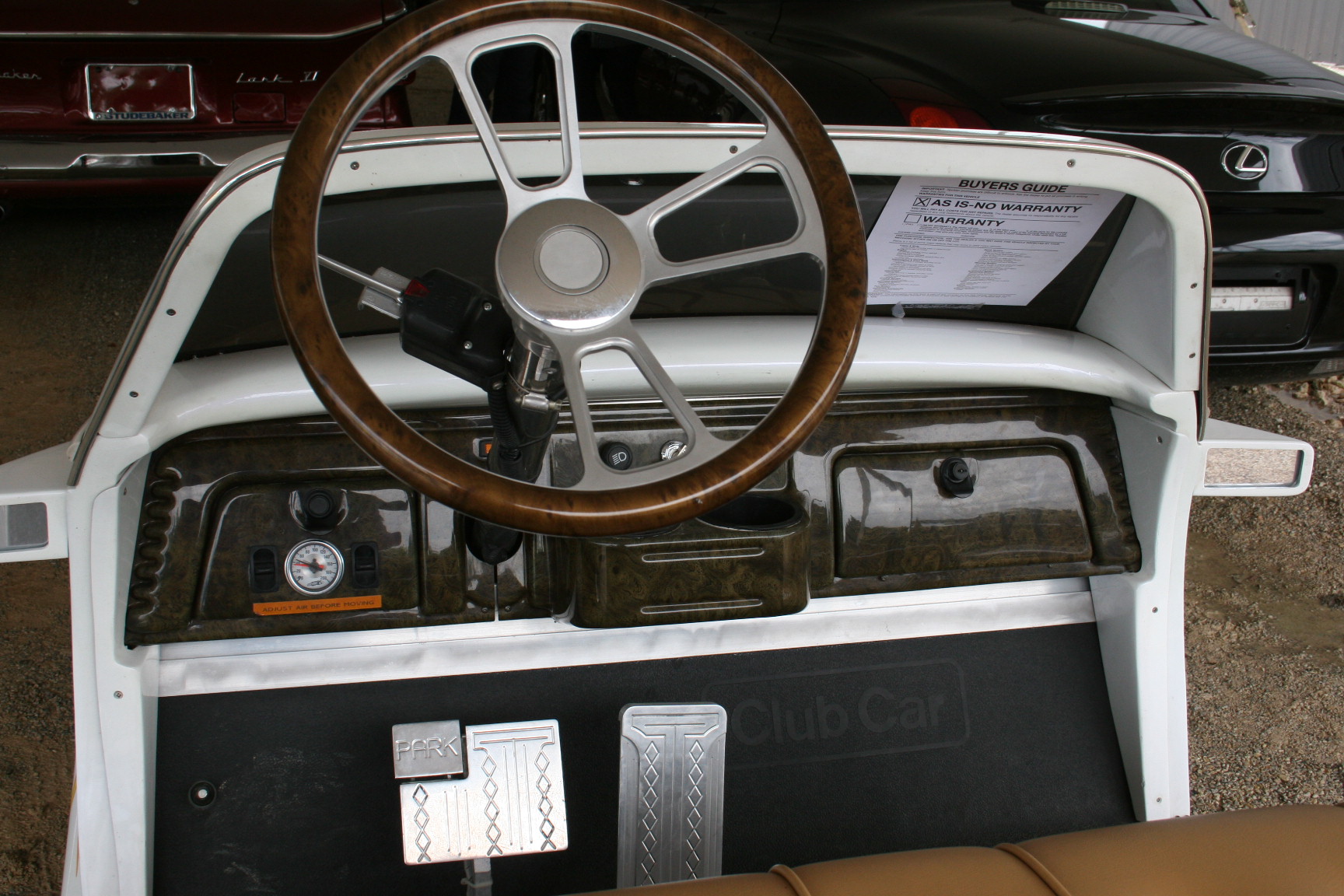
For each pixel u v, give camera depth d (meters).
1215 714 2.33
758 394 1.44
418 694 1.47
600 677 1.53
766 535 1.39
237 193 1.04
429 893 1.44
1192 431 1.48
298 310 0.85
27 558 1.26
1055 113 2.28
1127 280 1.42
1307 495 3.08
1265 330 2.46
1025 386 1.48
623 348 0.93
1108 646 1.65
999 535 1.56
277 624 1.38
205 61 2.79
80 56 2.70
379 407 0.85
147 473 1.33
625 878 1.45
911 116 2.37
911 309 1.55
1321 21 6.83
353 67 0.91
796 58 2.67
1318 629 2.58
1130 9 2.86
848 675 1.60
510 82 2.91
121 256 3.36
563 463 1.41
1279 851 1.08
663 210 0.98
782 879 1.08
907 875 1.07
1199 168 2.30
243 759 1.42
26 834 1.82
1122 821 1.63
